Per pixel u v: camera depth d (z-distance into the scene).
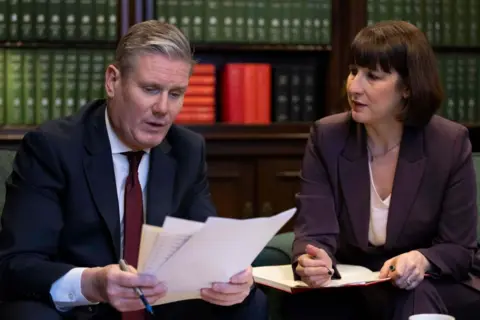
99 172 1.88
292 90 3.64
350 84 2.20
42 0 3.44
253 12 3.59
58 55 3.45
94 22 3.47
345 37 3.64
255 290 1.89
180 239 1.54
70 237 1.87
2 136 3.36
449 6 3.70
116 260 1.88
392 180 2.24
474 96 3.74
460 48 3.72
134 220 1.90
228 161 3.55
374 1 3.63
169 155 2.00
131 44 1.81
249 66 3.60
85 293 1.69
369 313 2.16
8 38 3.43
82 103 3.47
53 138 1.88
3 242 1.81
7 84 3.44
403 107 2.18
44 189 1.85
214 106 3.58
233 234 1.58
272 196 3.59
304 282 2.01
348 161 2.26
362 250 2.23
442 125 2.26
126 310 1.65
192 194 2.03
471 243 2.18
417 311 1.96
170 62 1.80
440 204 2.20
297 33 3.62
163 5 3.52
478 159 2.61
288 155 3.59
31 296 1.74
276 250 2.41
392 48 2.13
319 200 2.26
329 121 2.35
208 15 3.56
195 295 1.70
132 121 1.83
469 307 2.11
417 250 2.11
